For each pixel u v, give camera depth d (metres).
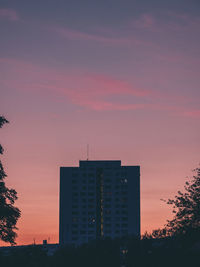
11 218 54.47
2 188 54.53
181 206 41.03
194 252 42.31
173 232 41.94
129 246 51.66
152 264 46.34
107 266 66.12
